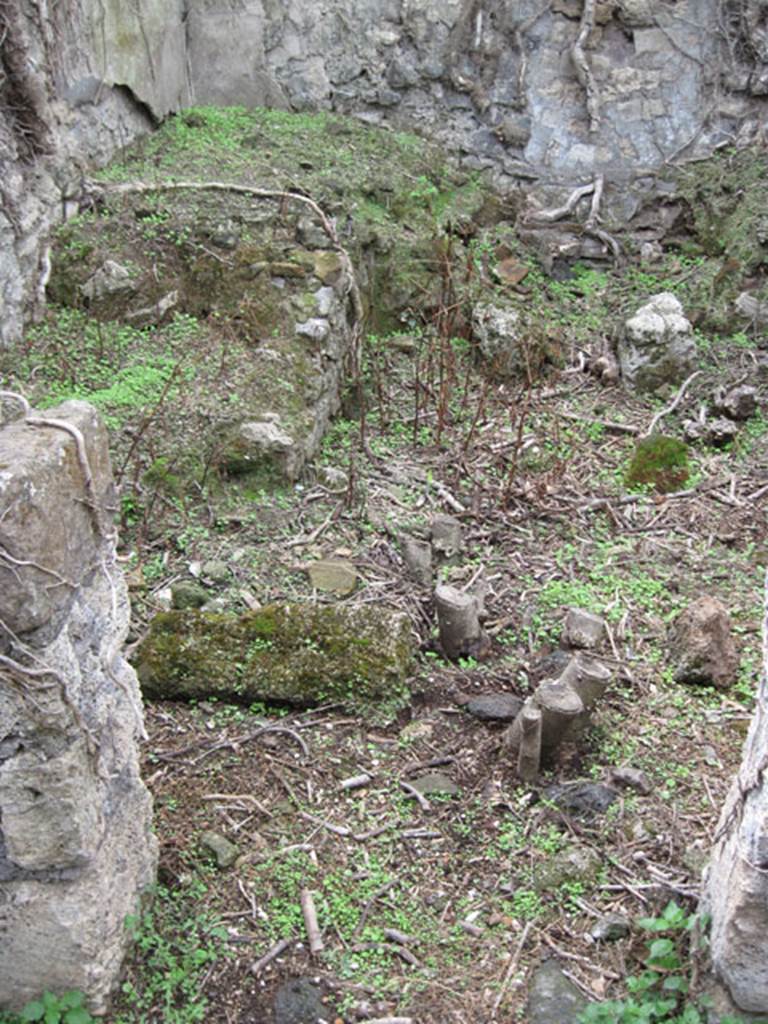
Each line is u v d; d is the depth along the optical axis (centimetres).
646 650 445
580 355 682
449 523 495
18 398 275
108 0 671
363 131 786
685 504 549
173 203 646
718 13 782
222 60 813
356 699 407
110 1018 297
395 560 488
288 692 407
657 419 620
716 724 408
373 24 809
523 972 316
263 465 525
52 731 258
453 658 437
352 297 646
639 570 495
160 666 409
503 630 455
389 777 382
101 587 287
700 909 312
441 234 728
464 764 388
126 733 304
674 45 791
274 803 370
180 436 522
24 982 289
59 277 604
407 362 670
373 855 352
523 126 811
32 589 244
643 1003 296
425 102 819
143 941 311
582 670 384
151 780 376
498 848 355
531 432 607
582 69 793
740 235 741
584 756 391
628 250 777
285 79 819
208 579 464
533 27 805
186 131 754
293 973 314
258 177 687
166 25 756
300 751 391
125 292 602
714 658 425
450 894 340
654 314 653
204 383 556
